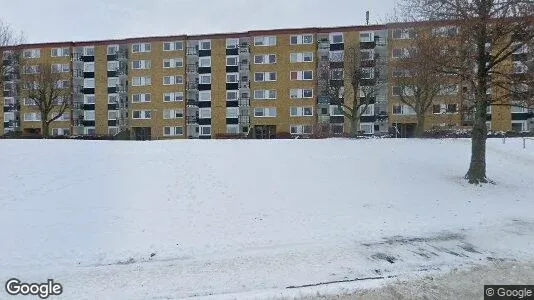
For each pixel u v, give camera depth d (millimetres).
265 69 52812
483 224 8828
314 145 19250
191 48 56281
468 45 13055
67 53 58531
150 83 56625
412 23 15094
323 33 51844
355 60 28094
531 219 9281
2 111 59125
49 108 39781
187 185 11844
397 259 6574
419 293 5148
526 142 22797
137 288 5500
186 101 55906
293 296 5090
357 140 21438
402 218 9422
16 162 13328
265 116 52594
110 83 58906
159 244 7527
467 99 15695
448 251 6980
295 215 9625
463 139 22719
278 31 52688
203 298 5078
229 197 10984
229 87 55344
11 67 34938
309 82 51625
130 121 56875
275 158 15953
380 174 13914
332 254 6832
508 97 13398
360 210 10133
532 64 12625
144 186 11594
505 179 14484
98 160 14422
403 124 47562
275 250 7094
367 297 5047
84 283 5719
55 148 16031
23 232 8008
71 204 9844
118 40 57688
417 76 18828
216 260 6617
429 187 12617
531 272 5863
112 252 7094
